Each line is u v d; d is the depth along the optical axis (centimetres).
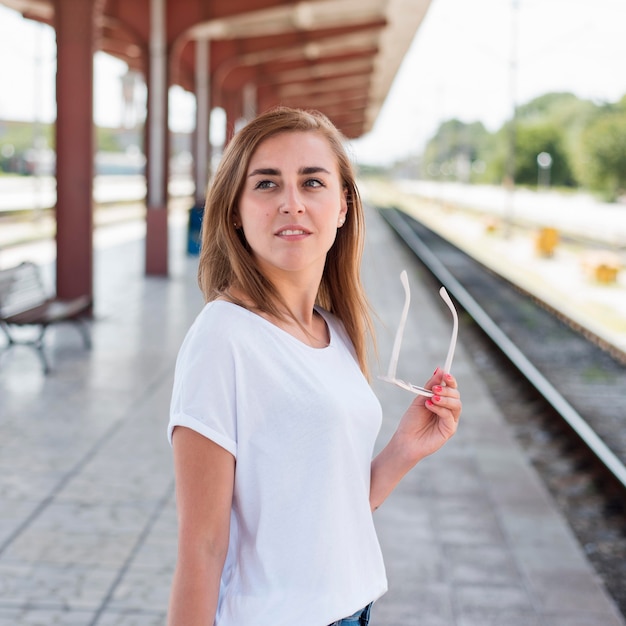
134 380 844
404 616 407
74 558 452
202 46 2242
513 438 707
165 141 1606
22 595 411
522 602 425
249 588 165
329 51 3019
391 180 15500
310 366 167
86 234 1153
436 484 592
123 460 609
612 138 5447
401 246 2914
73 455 617
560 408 812
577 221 4047
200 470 157
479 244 3067
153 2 1565
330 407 164
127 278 1598
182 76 2475
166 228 1620
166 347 1003
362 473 173
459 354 1079
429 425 200
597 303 1611
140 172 9569
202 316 166
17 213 3128
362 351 206
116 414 725
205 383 158
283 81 3547
